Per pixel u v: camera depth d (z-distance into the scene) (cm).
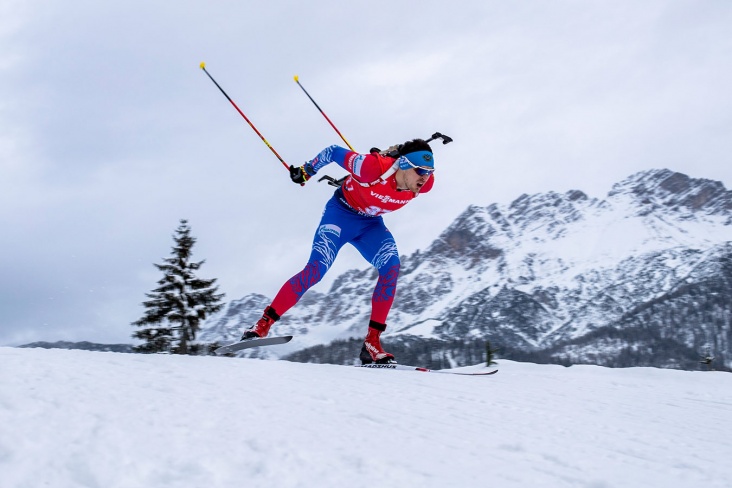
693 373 677
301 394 317
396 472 207
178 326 2433
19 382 270
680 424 345
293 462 207
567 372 653
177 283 2433
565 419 327
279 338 451
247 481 190
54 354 356
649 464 246
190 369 356
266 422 252
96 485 180
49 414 230
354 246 525
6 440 201
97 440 208
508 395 393
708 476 236
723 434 324
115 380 298
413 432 263
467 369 644
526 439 271
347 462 213
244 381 334
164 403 263
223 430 234
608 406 387
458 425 286
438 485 200
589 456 250
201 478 189
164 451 206
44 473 183
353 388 354
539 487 206
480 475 213
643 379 609
